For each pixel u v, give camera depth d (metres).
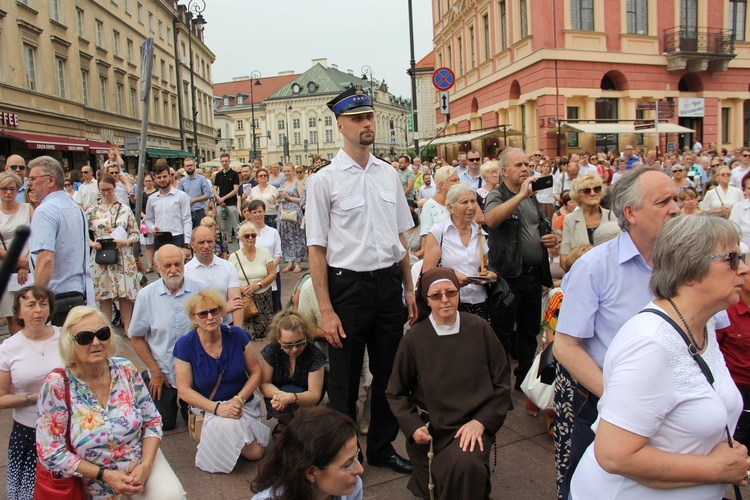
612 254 2.58
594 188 5.06
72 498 3.03
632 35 26.03
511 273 4.54
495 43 29.08
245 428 3.92
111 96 35.41
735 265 1.76
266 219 11.84
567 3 24.80
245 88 111.00
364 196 3.55
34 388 3.46
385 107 108.50
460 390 3.23
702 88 28.47
